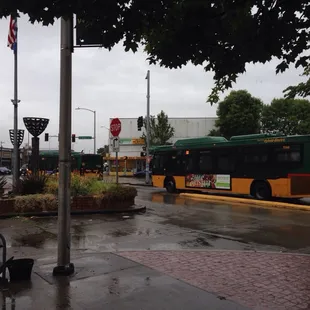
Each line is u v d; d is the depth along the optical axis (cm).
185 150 2294
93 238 950
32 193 1485
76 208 1361
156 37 414
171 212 1420
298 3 353
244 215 1341
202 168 2164
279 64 435
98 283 541
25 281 549
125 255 720
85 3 340
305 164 1653
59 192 590
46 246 852
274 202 1656
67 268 585
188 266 643
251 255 732
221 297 491
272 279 572
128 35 405
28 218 1229
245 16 370
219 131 5319
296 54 420
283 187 1720
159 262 668
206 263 665
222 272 608
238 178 1933
